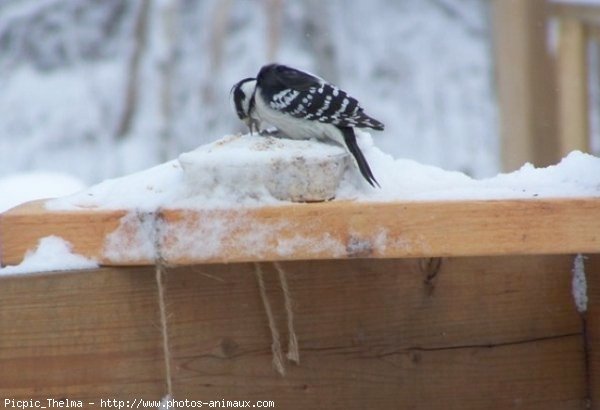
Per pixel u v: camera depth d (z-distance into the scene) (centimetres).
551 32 1405
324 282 551
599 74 1698
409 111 3481
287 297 538
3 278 510
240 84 672
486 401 570
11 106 3309
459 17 3669
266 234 482
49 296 517
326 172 489
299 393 550
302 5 3356
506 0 1402
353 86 3481
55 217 505
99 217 500
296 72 646
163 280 526
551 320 577
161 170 564
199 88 3148
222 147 517
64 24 3425
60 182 988
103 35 3428
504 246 485
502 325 571
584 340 581
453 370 566
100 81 3322
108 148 3191
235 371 543
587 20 1319
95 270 519
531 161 1396
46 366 520
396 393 560
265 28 2986
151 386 531
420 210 482
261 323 544
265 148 510
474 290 567
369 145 600
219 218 483
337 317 553
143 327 527
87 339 522
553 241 486
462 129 3438
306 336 550
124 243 498
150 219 491
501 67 1430
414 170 574
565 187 529
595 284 574
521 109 1400
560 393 580
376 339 557
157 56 3072
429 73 3534
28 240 508
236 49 3322
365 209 480
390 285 558
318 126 614
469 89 3509
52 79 3369
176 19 3153
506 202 483
